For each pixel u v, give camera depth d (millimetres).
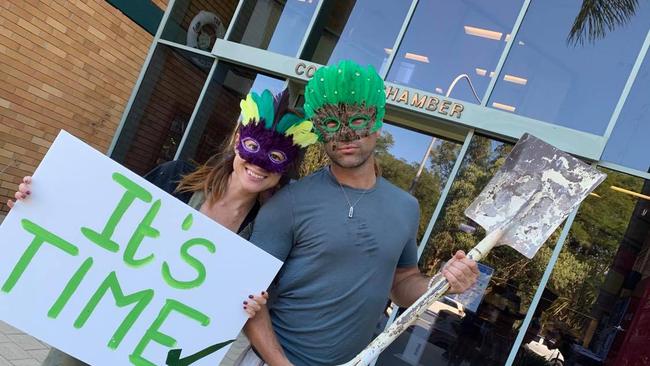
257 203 1904
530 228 1676
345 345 1660
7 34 6344
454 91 5480
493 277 4695
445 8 5738
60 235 1631
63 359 1750
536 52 5238
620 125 4738
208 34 7156
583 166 1684
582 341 4387
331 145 1658
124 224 1666
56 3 6781
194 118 6625
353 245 1620
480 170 5055
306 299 1652
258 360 1748
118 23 7738
